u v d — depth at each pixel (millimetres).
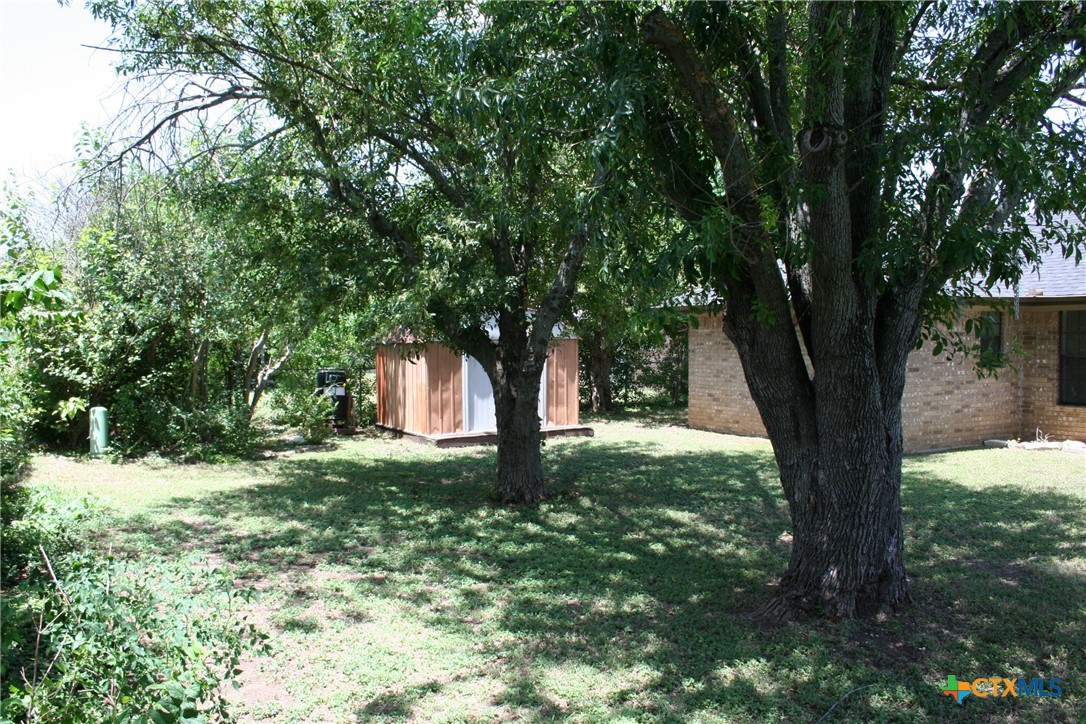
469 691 4555
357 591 6379
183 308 13906
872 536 5566
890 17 5258
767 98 5719
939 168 5250
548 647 5191
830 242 5105
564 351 16641
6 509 5836
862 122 5410
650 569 6977
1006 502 9453
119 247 13578
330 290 9461
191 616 4105
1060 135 5238
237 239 10156
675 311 5289
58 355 13141
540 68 5723
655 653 5066
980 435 14484
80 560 3641
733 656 4996
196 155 9672
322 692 4520
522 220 8508
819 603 5566
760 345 5641
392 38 8750
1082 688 4539
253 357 15883
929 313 5984
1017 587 6305
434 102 8586
